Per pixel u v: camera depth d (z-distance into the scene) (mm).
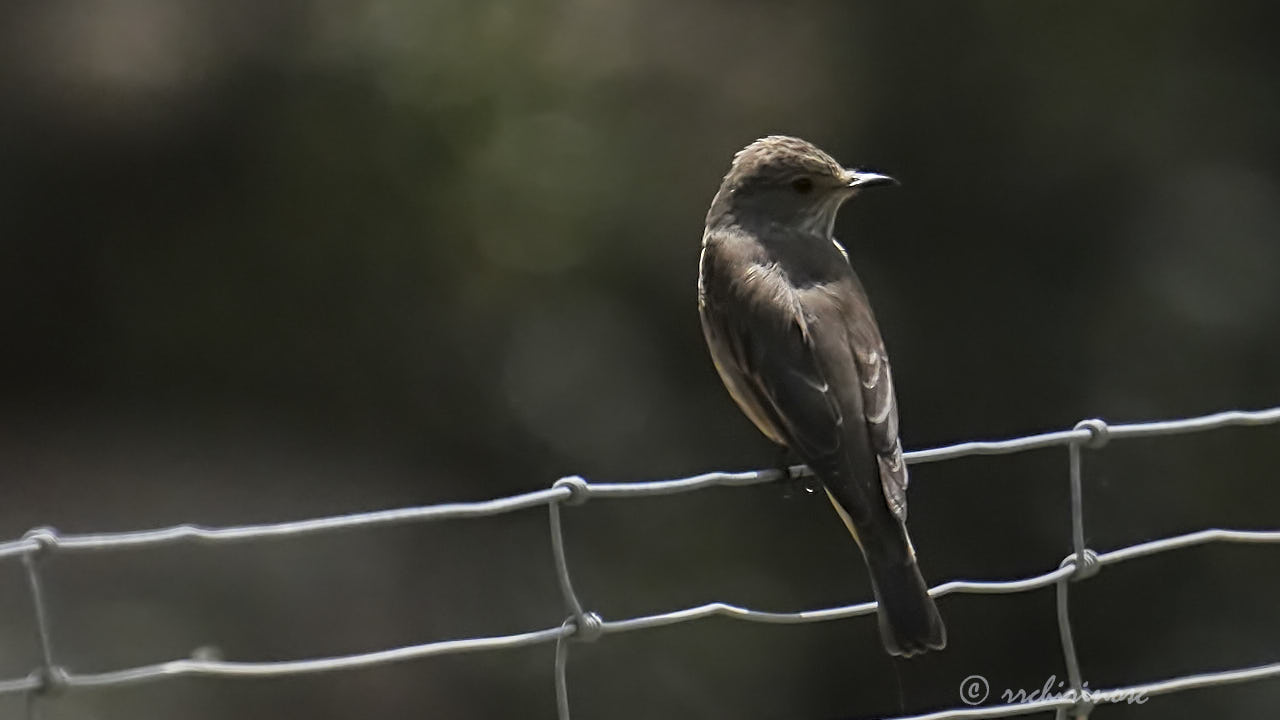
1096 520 13805
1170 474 13906
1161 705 13133
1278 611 13477
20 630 13266
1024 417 14578
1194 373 14422
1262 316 14547
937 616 5910
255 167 18047
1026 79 15352
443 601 14719
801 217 7469
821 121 15945
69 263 18609
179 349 18000
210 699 13383
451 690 13867
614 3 16906
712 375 15586
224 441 17125
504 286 16469
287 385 17312
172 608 14117
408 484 16172
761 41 16500
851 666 13547
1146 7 15266
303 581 14836
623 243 16234
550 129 16672
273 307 17641
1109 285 14805
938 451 6078
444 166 16969
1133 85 15219
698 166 16312
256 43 18266
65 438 17469
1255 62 15227
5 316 18391
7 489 16766
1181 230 14820
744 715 13453
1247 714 13133
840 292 7082
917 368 14773
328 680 13766
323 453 16781
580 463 15594
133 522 16422
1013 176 15227
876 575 6012
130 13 19422
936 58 15617
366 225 17250
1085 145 15141
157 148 18672
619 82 16672
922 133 15500
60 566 14039
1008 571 13703
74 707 12672
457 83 16969
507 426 16047
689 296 15938
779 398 6770
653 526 14594
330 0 17812
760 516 14422
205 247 18125
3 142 18953
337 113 17516
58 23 19531
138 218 18484
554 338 16125
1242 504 13812
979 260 15070
